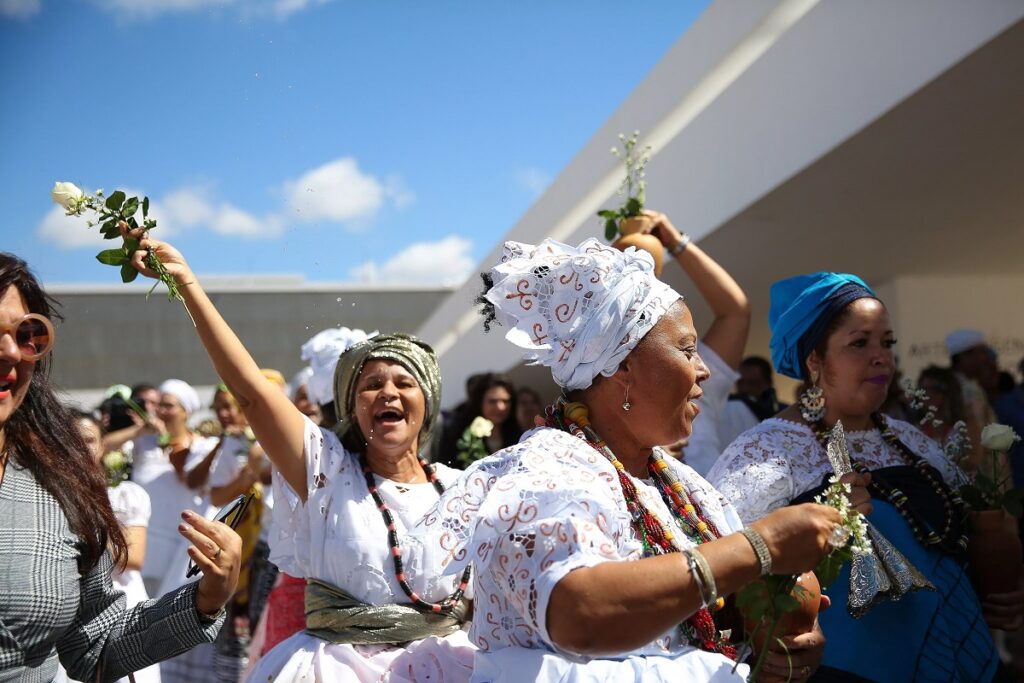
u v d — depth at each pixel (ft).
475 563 6.71
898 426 11.14
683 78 22.30
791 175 19.27
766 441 10.48
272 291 66.18
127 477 18.62
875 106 16.70
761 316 35.99
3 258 7.13
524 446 6.97
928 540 9.84
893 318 29.81
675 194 23.88
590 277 7.19
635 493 7.08
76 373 64.69
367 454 10.89
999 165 19.72
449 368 47.29
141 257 8.66
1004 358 29.84
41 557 7.00
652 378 7.17
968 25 14.44
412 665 9.32
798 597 6.87
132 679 7.82
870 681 9.39
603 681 6.54
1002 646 15.03
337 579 10.03
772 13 19.29
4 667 6.72
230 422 21.34
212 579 7.50
